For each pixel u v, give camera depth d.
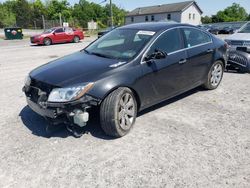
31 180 3.16
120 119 4.01
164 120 4.67
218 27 40.88
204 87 6.27
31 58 12.88
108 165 3.41
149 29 4.91
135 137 4.09
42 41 21.06
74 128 4.14
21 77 8.31
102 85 3.79
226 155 3.58
